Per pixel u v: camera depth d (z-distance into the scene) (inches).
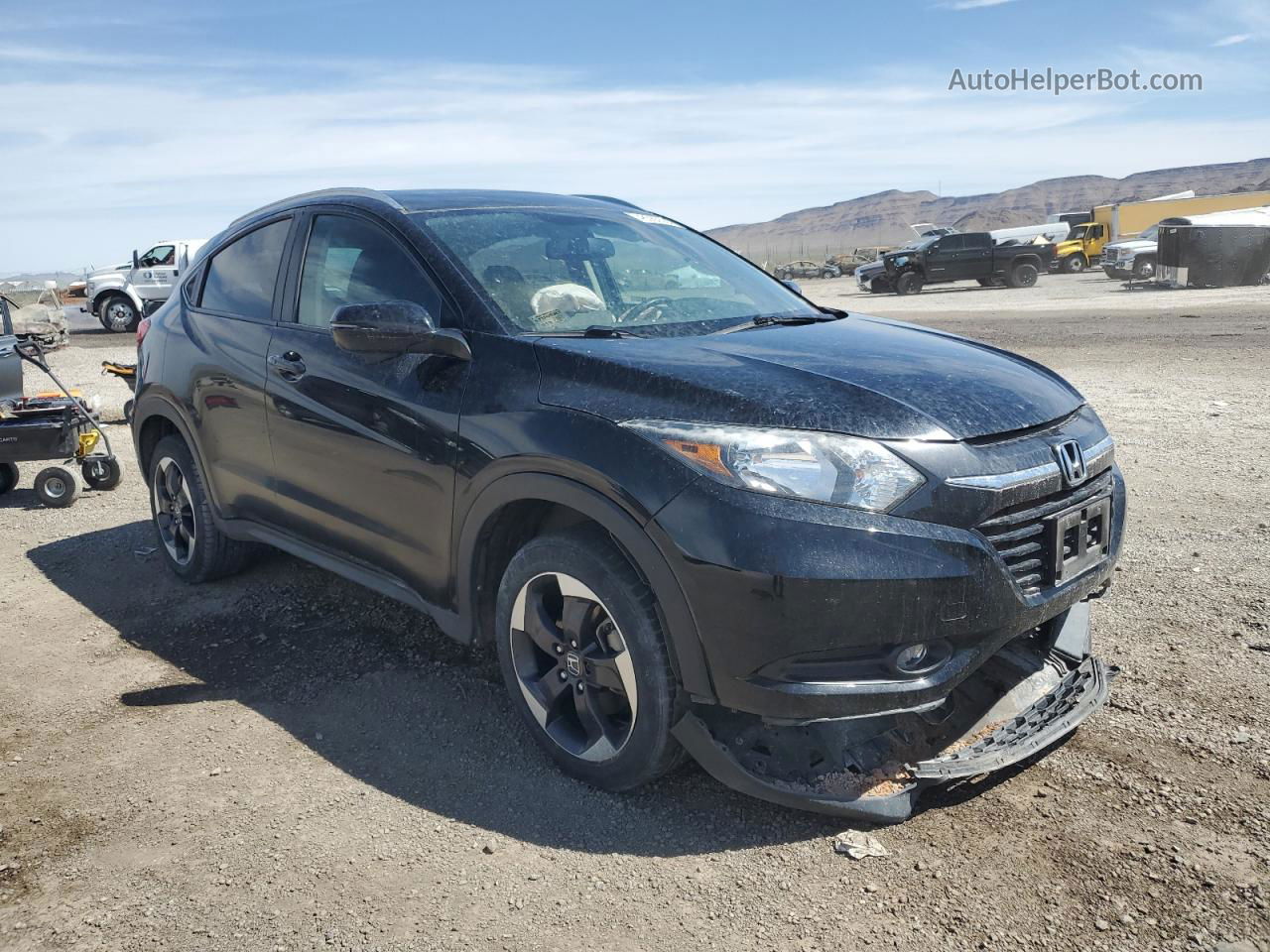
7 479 271.1
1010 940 88.0
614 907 94.7
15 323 498.3
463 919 93.6
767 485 97.3
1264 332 567.5
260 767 123.2
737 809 110.7
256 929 92.9
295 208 161.6
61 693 145.8
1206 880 94.7
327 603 178.2
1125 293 1035.9
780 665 97.4
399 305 119.0
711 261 161.0
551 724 119.2
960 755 109.2
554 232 146.7
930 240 1291.8
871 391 105.8
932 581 96.4
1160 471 251.9
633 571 106.5
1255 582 169.0
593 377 110.7
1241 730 121.3
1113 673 124.6
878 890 95.5
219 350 164.1
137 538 225.1
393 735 130.5
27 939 92.4
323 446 141.4
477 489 117.2
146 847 106.7
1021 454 106.0
